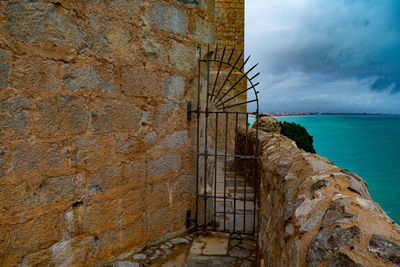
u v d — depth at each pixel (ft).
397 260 2.55
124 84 8.25
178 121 10.29
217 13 40.24
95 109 7.54
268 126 27.27
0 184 5.82
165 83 9.60
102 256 8.06
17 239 6.16
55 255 6.91
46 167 6.59
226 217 13.33
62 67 6.75
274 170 7.71
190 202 11.19
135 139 8.74
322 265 3.13
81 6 7.04
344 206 3.80
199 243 10.27
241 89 38.73
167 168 10.01
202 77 11.52
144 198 9.25
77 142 7.20
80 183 7.33
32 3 6.12
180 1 9.86
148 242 9.58
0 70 5.70
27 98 6.16
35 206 6.44
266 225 7.65
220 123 37.42
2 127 5.79
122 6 7.98
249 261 9.11
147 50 8.82
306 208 4.40
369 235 3.02
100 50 7.55
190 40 10.45
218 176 22.82
